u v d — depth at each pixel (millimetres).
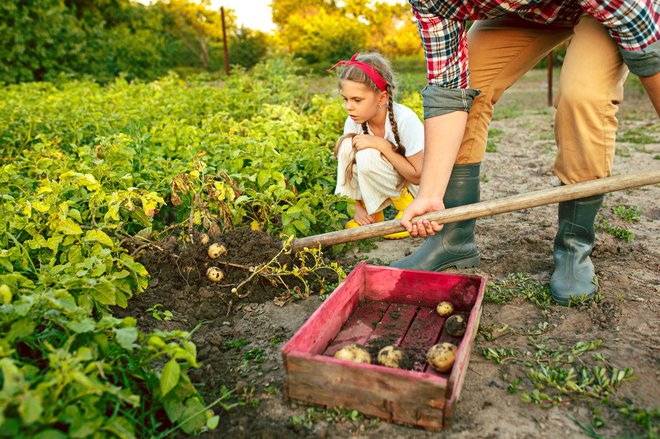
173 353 1860
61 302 1882
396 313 2568
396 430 1852
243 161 3943
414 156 3561
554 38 2746
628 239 3465
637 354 2203
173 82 8453
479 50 2758
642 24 2141
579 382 2061
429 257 3043
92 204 2928
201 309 2707
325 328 2279
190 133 4414
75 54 13992
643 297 2643
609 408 1923
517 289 2820
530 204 2494
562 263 2727
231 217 3223
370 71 3314
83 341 1932
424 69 28266
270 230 3320
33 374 1686
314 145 4344
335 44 27219
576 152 2498
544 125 9133
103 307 2508
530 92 15602
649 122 8734
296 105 7738
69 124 5246
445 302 2529
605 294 2682
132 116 5375
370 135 3586
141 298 2740
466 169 2938
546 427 1854
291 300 2807
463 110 2572
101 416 1643
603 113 2406
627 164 5711
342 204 3725
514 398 2006
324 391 1932
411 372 1799
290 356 1931
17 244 2695
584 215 2652
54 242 2709
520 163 6125
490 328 2414
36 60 13273
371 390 1858
